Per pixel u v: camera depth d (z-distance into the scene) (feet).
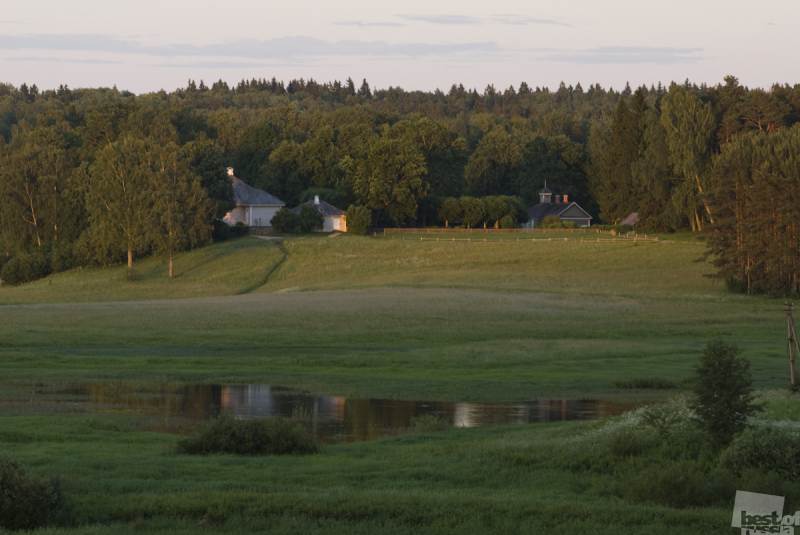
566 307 258.98
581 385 137.18
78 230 437.17
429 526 54.65
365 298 271.69
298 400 122.83
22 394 122.72
